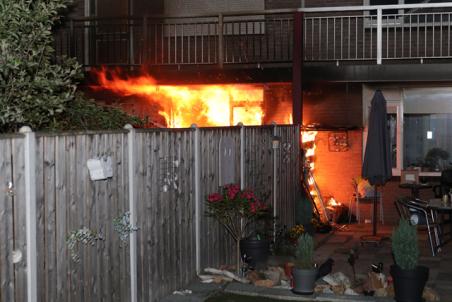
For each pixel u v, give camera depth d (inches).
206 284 309.0
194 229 317.1
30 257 191.0
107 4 589.0
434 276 344.2
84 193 222.7
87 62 566.3
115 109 324.8
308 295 292.2
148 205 270.5
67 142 212.7
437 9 533.0
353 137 536.7
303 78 494.0
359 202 535.2
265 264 335.6
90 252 227.3
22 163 188.9
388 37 507.8
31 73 246.2
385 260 385.4
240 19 559.2
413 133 539.2
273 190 421.1
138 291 261.6
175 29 540.1
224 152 345.7
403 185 493.7
